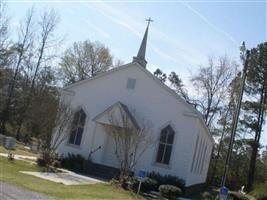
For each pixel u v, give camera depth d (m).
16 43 58.09
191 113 32.19
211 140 44.44
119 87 34.59
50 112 31.91
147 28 41.97
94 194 21.41
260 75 53.47
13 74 58.97
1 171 22.42
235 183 58.03
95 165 33.47
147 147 32.19
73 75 62.22
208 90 58.44
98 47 63.59
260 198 35.97
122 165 29.58
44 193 18.09
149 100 33.56
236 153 58.12
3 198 15.06
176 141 32.28
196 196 34.47
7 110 58.81
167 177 31.02
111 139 34.06
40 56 59.22
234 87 55.81
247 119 54.69
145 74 34.00
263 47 53.06
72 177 27.41
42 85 58.69
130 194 25.19
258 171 58.03
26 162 29.55
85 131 34.69
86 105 35.25
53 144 33.16
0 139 40.28
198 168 38.62
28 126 53.50
